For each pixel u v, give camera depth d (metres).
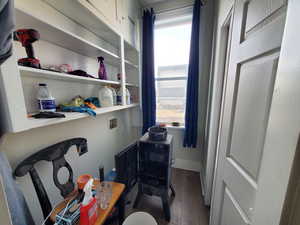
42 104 0.82
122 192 1.10
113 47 1.73
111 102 1.37
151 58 2.06
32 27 0.76
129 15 1.71
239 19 0.75
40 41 0.91
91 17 1.09
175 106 2.30
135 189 1.80
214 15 1.75
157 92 2.33
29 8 0.81
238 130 0.73
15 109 0.60
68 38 0.92
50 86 1.01
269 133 0.42
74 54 1.19
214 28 1.70
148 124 2.21
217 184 1.01
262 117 0.54
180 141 2.27
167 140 1.35
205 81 2.01
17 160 0.84
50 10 0.93
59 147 1.01
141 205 1.54
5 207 0.41
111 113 1.78
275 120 0.40
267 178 0.42
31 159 0.83
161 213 1.44
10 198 0.67
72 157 1.23
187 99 2.00
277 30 0.47
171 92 2.27
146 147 1.34
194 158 2.24
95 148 1.52
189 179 2.03
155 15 2.01
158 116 2.40
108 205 0.92
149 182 1.39
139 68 2.14
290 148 0.34
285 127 0.36
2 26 0.49
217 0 1.56
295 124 0.33
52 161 0.95
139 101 2.23
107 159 1.74
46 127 0.99
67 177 1.18
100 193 0.98
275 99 0.40
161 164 1.33
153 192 1.38
